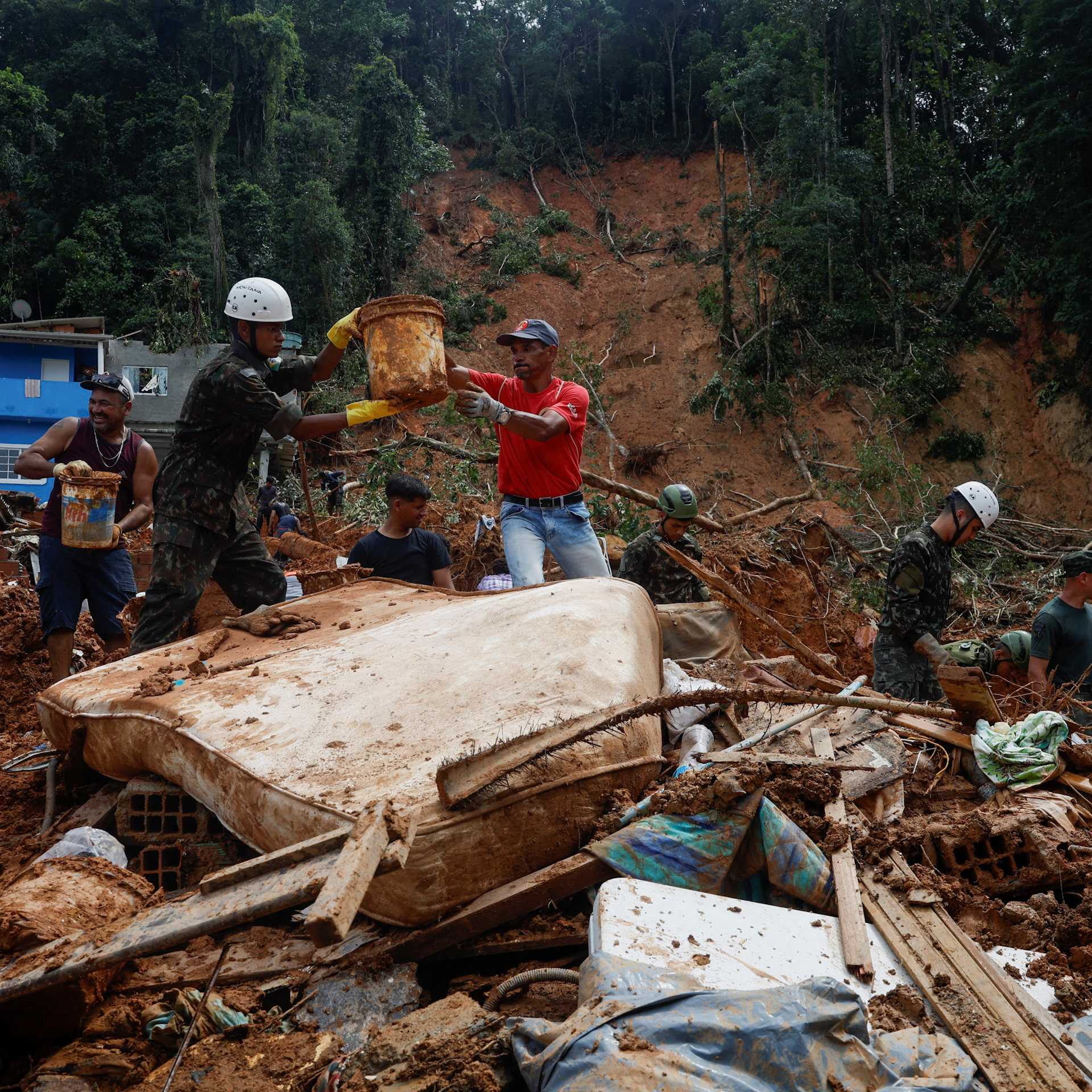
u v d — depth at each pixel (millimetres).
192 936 2137
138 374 27828
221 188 37250
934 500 23281
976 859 2973
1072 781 3512
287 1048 2303
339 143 39375
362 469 26375
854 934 2482
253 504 22562
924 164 32656
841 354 30859
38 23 42625
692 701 2920
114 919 2584
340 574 5562
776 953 2395
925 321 31375
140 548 10773
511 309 37875
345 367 31656
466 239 42406
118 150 38312
